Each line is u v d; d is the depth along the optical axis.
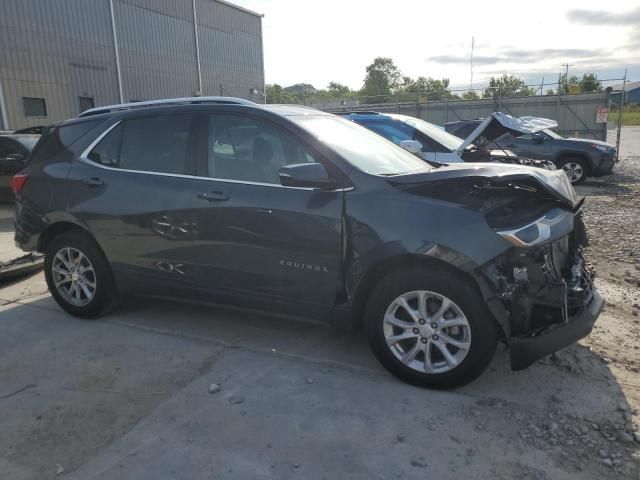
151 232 4.05
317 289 3.51
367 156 3.74
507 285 2.98
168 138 4.09
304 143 3.59
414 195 3.26
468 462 2.62
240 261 3.72
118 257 4.28
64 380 3.51
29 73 19.36
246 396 3.26
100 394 3.32
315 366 3.64
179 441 2.82
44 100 19.98
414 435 2.84
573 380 3.39
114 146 4.34
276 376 3.51
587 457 2.65
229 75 30.64
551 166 6.47
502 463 2.62
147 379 3.50
